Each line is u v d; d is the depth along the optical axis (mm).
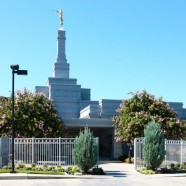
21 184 19219
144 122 38906
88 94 74875
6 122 37031
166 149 30859
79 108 69000
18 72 23891
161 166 29312
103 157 47781
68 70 78562
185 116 54594
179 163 30406
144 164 28203
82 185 19188
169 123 39844
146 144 27391
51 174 23500
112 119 44375
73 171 25203
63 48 79625
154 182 21281
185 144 31562
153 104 41094
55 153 29906
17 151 29547
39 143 29859
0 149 27656
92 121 45125
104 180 21922
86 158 24703
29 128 37219
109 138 47844
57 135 38875
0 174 22359
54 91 70312
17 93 39406
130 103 41750
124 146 45656
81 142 25031
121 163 37594
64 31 80125
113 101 49500
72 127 46844
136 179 22828
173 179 23078
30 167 26266
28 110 38094
